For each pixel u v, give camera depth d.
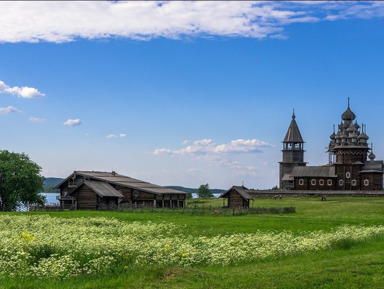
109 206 85.06
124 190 98.00
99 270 23.12
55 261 23.61
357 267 24.17
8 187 102.00
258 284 20.77
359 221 57.31
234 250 28.38
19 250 26.20
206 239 35.44
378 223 55.41
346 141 145.00
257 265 25.95
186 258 25.98
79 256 26.00
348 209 89.25
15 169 102.81
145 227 44.00
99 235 37.59
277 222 55.19
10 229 43.75
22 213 72.44
